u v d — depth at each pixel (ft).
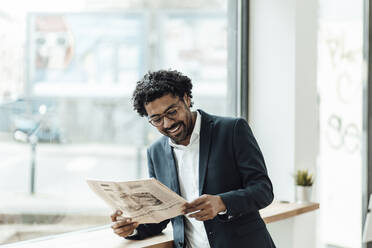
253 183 5.12
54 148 22.67
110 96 22.77
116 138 23.80
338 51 11.79
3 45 9.23
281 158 9.05
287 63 8.89
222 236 5.27
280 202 8.91
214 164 5.28
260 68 9.24
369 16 10.13
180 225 5.70
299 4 8.80
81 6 20.35
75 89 21.43
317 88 9.29
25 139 11.06
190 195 5.51
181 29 23.02
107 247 6.02
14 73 9.71
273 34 9.04
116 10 21.40
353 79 11.50
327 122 12.16
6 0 9.34
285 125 8.96
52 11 18.33
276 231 8.75
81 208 21.83
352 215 11.66
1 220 12.82
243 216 5.35
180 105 5.10
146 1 21.68
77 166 23.52
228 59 9.69
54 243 6.43
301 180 8.75
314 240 9.14
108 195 5.03
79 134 23.11
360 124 11.44
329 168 12.16
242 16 9.34
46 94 20.30
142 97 5.08
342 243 11.91
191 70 25.40
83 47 21.01
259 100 9.29
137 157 24.21
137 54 22.00
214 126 5.41
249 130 5.43
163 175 5.68
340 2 11.28
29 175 13.15
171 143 5.54
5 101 9.67
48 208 19.70
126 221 5.58
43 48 19.02
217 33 23.86
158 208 4.96
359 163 11.55
